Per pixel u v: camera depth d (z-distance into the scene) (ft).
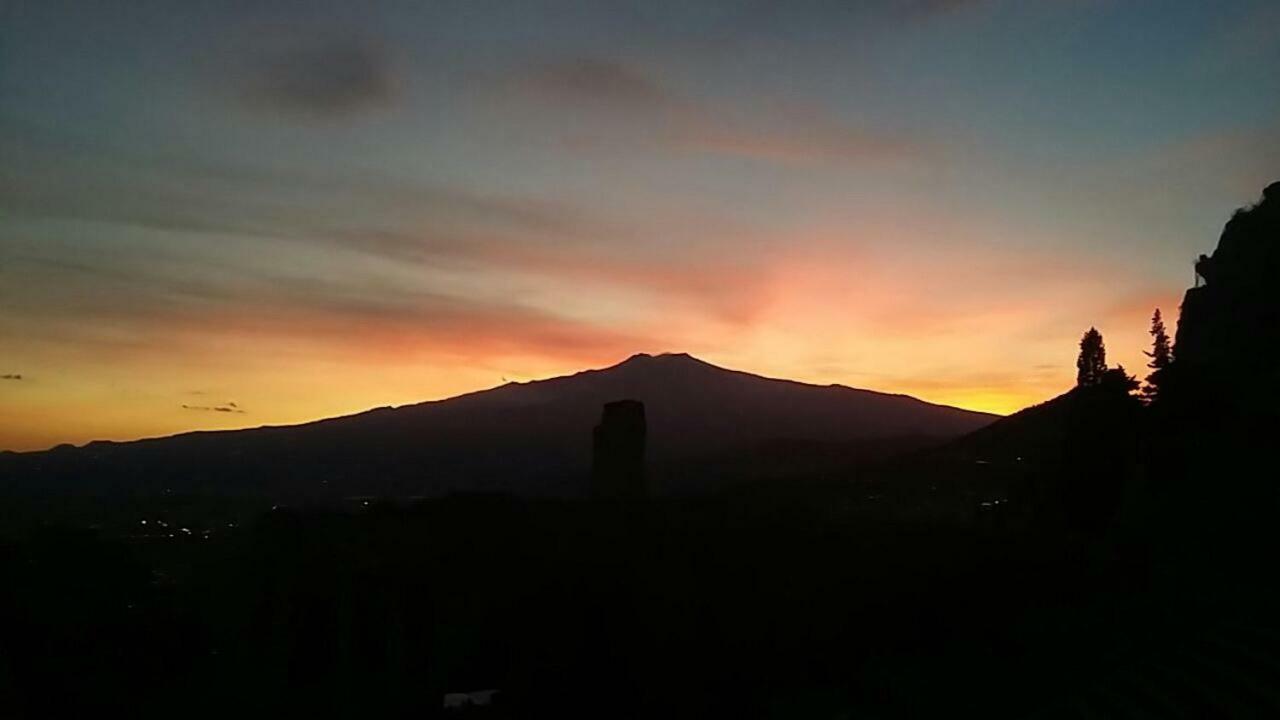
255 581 185.57
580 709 131.44
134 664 169.37
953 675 104.73
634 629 145.38
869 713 103.71
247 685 160.45
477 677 149.79
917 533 155.53
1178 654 84.84
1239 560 100.12
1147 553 117.80
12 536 198.90
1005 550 139.03
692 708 123.85
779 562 153.58
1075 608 110.93
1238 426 135.64
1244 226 177.99
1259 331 160.35
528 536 181.27
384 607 164.96
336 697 149.18
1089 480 153.69
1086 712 82.94
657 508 188.85
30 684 157.28
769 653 130.00
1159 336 185.26
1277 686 71.87
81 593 177.99
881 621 127.85
